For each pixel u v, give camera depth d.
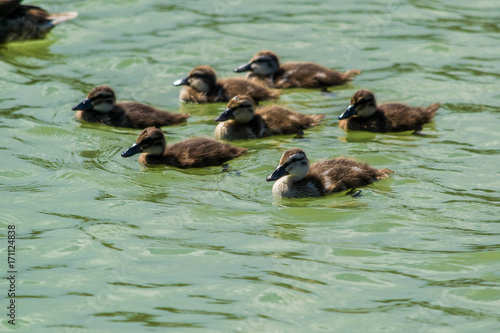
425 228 11.59
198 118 17.23
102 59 20.78
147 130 14.60
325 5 25.78
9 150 15.02
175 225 11.84
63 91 18.45
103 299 9.67
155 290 9.88
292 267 10.43
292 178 13.09
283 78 19.05
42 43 22.09
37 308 9.48
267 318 9.19
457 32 22.83
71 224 11.88
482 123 16.22
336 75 19.00
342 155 14.62
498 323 8.98
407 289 9.82
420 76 19.34
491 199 12.54
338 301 9.55
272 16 24.66
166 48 21.70
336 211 12.29
